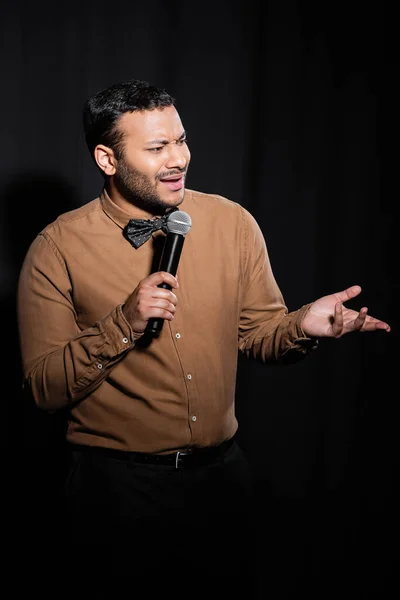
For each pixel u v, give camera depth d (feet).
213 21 14.17
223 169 14.53
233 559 9.74
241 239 9.80
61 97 13.23
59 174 13.33
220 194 14.56
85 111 9.12
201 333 9.32
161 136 8.64
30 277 9.44
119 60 13.56
